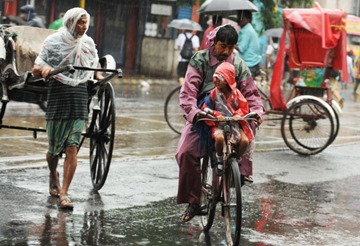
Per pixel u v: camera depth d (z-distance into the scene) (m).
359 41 55.50
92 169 15.16
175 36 54.50
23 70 15.02
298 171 18.75
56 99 13.55
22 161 17.12
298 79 23.91
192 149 12.01
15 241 11.18
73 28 13.48
